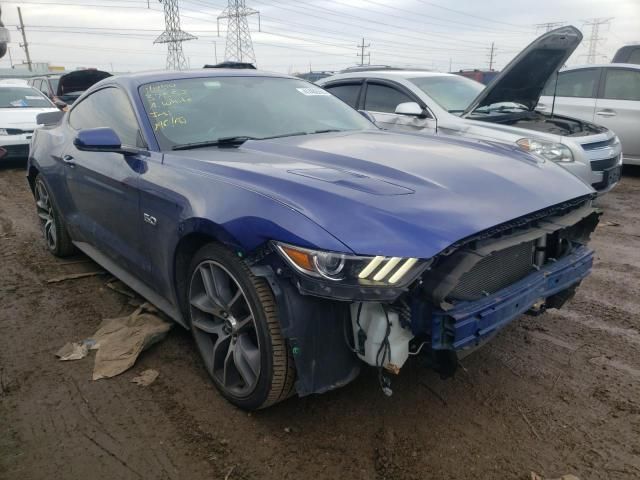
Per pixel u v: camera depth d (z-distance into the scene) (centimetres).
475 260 202
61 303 371
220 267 243
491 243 216
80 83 1510
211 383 275
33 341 320
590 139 579
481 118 603
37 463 220
